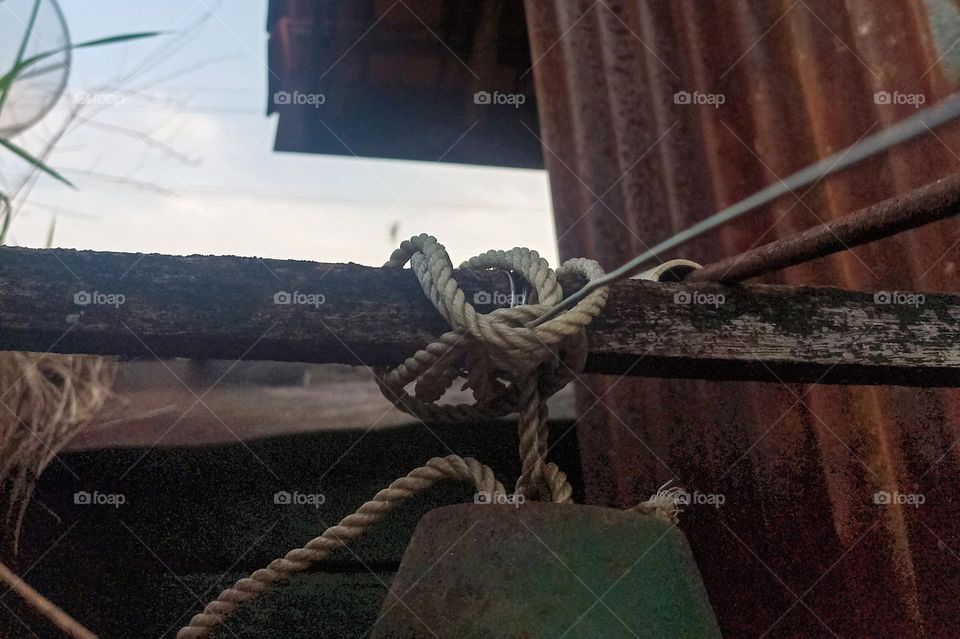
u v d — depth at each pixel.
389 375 0.86
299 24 2.86
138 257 0.83
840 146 1.45
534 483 0.83
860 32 1.46
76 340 0.81
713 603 1.41
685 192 1.71
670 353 0.89
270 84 2.80
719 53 1.76
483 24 3.03
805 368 0.93
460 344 0.81
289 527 1.36
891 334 0.95
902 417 1.30
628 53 1.87
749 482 1.47
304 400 1.52
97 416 1.38
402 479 0.88
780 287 0.96
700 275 0.99
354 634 1.28
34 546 1.25
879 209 0.80
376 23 2.97
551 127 1.90
